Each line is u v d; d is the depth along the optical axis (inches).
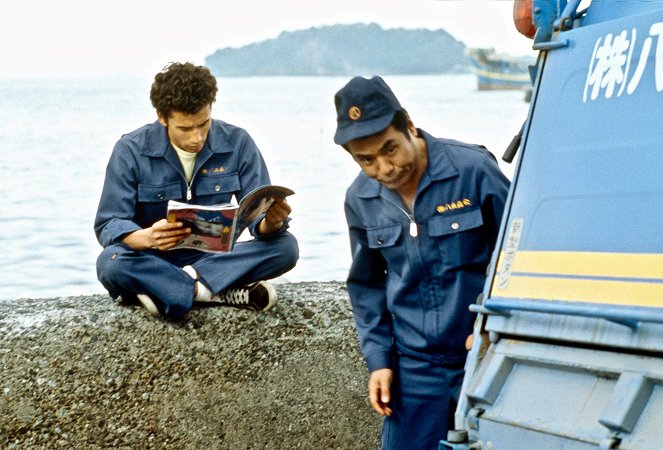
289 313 167.0
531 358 98.1
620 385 87.5
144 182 163.8
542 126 106.3
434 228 125.2
